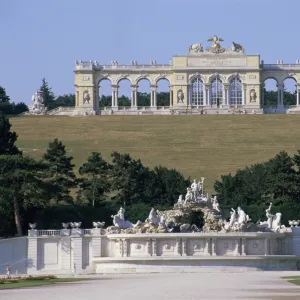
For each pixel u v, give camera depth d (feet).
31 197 560.61
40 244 536.83
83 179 631.15
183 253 521.65
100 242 536.83
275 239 530.68
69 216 585.22
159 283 390.42
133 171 629.92
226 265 515.91
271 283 384.47
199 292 335.67
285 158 626.23
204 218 541.75
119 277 453.17
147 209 596.70
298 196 618.03
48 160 629.92
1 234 565.12
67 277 458.91
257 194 623.36
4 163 566.77
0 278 447.42
